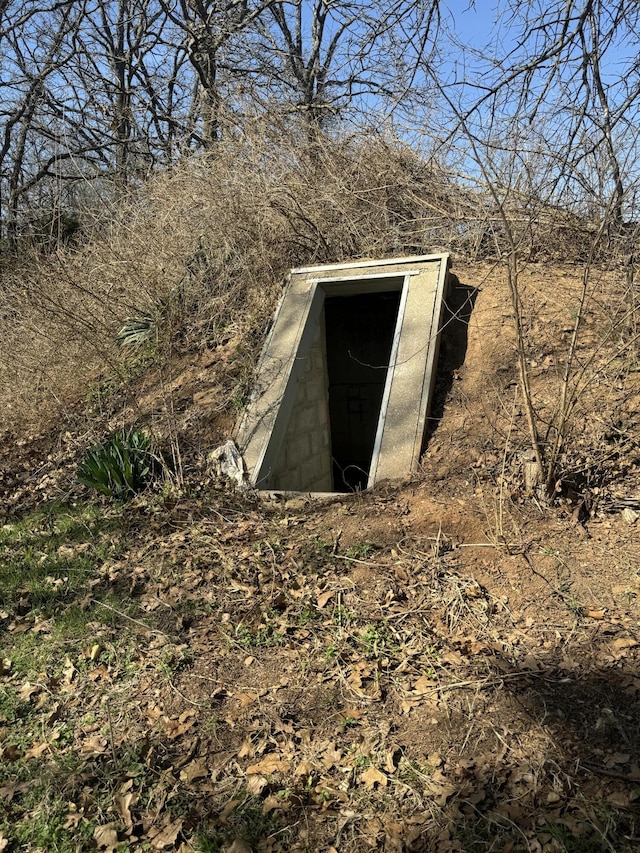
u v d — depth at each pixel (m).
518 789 2.86
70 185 13.64
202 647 4.04
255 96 9.69
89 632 4.29
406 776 3.01
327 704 3.49
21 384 8.84
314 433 7.54
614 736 3.05
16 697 3.79
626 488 4.79
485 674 3.54
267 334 7.27
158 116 13.76
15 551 5.51
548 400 5.71
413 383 6.13
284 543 4.99
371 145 8.80
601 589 4.01
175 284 8.72
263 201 8.20
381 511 5.13
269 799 2.96
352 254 8.38
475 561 4.43
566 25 8.85
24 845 2.87
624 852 2.51
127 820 2.92
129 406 7.80
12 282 10.85
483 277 7.38
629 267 6.52
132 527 5.55
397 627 3.98
